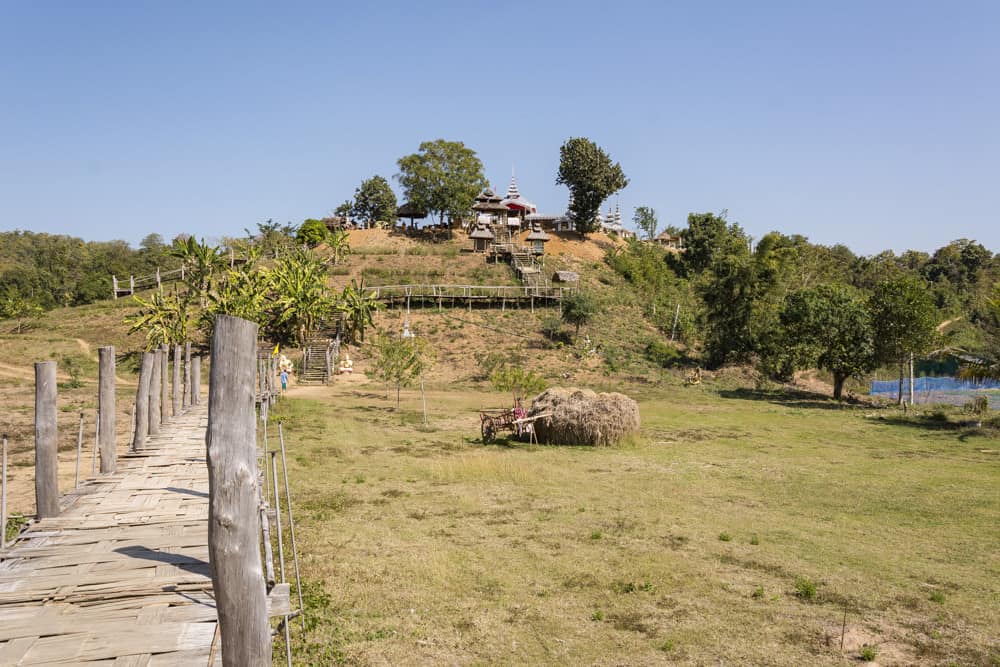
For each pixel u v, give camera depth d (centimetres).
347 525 1308
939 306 8231
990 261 10869
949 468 2067
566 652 794
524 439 2464
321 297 4747
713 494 1655
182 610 673
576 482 1755
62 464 1827
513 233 8300
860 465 2103
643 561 1121
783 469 2006
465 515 1404
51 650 584
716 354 5203
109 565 801
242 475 470
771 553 1180
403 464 1939
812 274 7131
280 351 4584
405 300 5844
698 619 893
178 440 1722
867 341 4094
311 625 848
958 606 945
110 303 5638
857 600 963
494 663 764
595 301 5428
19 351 4425
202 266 4697
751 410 3591
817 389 4888
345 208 9269
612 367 4847
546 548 1184
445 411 3200
